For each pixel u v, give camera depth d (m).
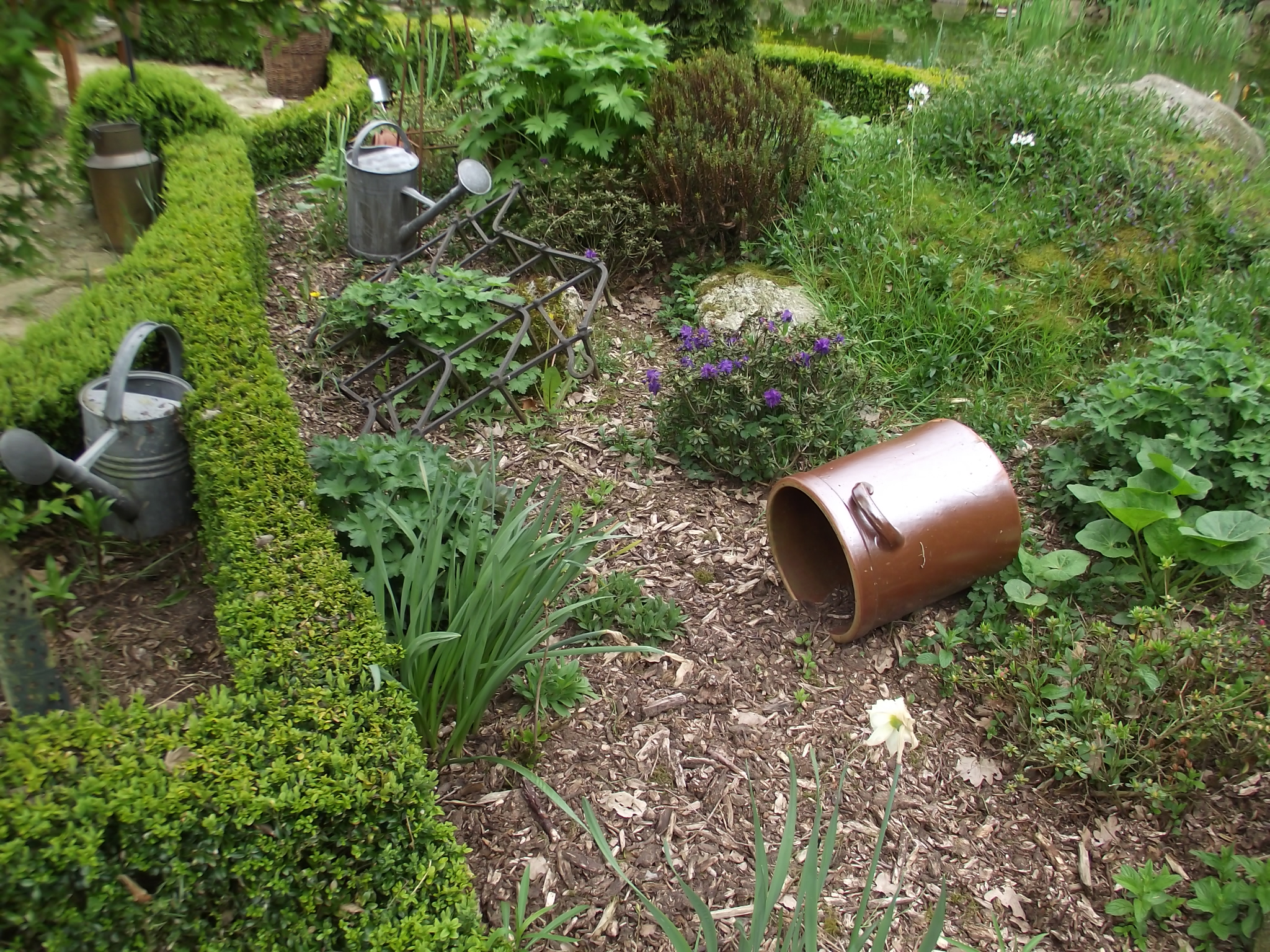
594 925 2.24
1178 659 2.92
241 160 5.32
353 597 2.46
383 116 5.58
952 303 4.61
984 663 2.95
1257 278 4.68
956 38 11.88
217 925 1.87
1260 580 3.13
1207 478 3.48
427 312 4.00
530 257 5.05
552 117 5.25
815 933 1.85
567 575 2.61
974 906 2.38
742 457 3.70
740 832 2.50
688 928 2.25
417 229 4.74
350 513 2.92
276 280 4.81
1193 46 9.83
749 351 3.87
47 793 1.75
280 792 1.89
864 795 2.64
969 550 3.02
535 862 2.36
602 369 4.47
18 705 2.14
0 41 1.67
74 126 5.46
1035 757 2.71
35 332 3.48
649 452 3.92
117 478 2.93
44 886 1.65
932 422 3.23
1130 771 2.70
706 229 5.25
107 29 4.55
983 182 5.57
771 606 3.27
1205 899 2.31
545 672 2.77
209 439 2.94
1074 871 2.47
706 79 5.48
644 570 3.37
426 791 2.05
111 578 2.93
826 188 5.29
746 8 6.32
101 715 1.97
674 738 2.75
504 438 3.98
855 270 4.84
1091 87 6.14
